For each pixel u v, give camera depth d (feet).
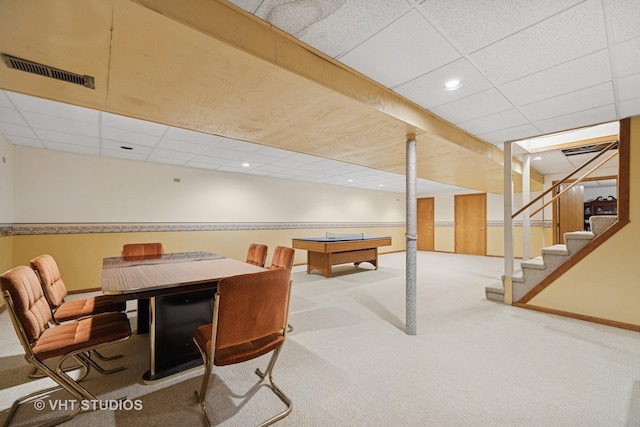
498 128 10.66
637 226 9.45
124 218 16.17
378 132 9.05
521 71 6.68
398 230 34.63
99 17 3.98
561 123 10.14
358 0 4.53
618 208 9.86
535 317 10.66
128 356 7.72
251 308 5.00
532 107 8.73
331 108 7.18
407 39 5.54
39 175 13.73
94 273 15.17
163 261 9.78
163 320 6.98
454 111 9.04
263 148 13.76
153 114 7.59
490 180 19.31
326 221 26.96
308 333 9.18
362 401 5.71
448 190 30.81
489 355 7.64
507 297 12.25
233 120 8.00
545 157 16.47
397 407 5.52
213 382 6.45
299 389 6.13
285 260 9.33
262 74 5.58
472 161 13.30
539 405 5.55
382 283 16.58
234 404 5.65
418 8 4.72
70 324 6.26
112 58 4.98
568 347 8.11
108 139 12.28
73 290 14.56
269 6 4.70
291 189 24.29
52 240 14.08
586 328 9.55
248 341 5.34
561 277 10.91
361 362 7.30
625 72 6.68
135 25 4.17
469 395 5.89
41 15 3.90
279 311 5.46
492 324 9.94
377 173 21.03
